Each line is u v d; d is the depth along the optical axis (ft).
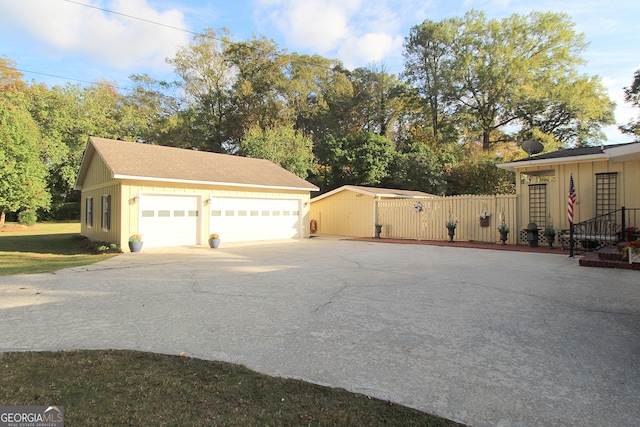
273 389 9.37
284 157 94.99
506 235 47.67
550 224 44.73
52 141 93.76
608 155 29.22
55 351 11.82
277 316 15.74
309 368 10.61
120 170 41.27
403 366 10.78
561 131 106.22
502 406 8.59
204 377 10.02
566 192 43.37
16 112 74.90
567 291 20.58
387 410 8.40
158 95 127.44
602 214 39.29
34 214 88.07
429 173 92.07
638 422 7.91
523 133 108.88
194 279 24.23
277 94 120.47
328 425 7.80
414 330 13.97
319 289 21.13
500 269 28.48
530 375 10.22
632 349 12.12
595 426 7.78
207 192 48.91
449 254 38.65
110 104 117.19
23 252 41.83
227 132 121.90
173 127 116.37
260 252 40.40
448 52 119.65
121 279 24.21
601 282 23.04
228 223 51.60
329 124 123.54
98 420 7.87
